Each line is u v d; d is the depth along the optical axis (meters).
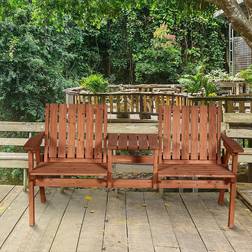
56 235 3.83
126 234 3.88
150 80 21.02
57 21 8.17
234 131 5.35
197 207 4.62
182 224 4.13
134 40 21.02
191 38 21.47
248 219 4.28
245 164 7.06
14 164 5.05
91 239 3.76
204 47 21.50
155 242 3.71
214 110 4.53
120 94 9.80
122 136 4.57
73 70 19.12
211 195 5.04
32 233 3.87
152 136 4.60
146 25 21.06
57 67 12.92
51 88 12.58
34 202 4.40
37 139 4.23
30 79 11.99
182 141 4.50
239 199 4.91
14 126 5.26
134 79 21.27
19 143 5.33
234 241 3.76
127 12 20.69
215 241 3.75
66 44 13.27
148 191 5.42
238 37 17.64
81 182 4.08
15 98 12.13
